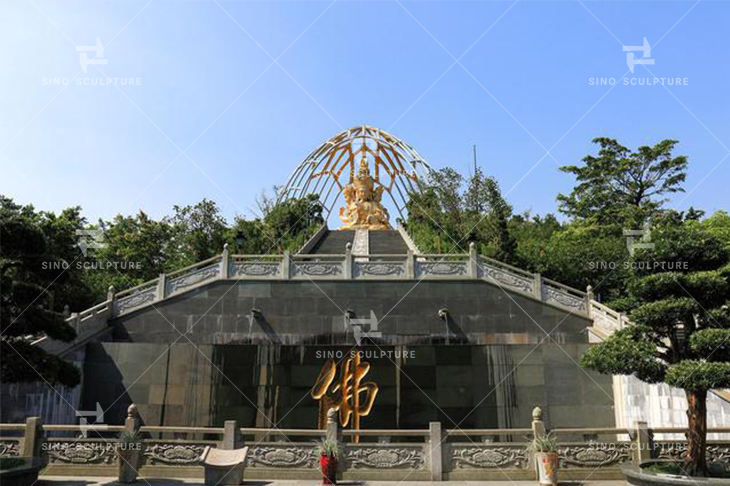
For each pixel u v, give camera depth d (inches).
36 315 645.9
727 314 595.2
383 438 951.0
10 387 884.6
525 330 1077.1
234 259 1128.2
